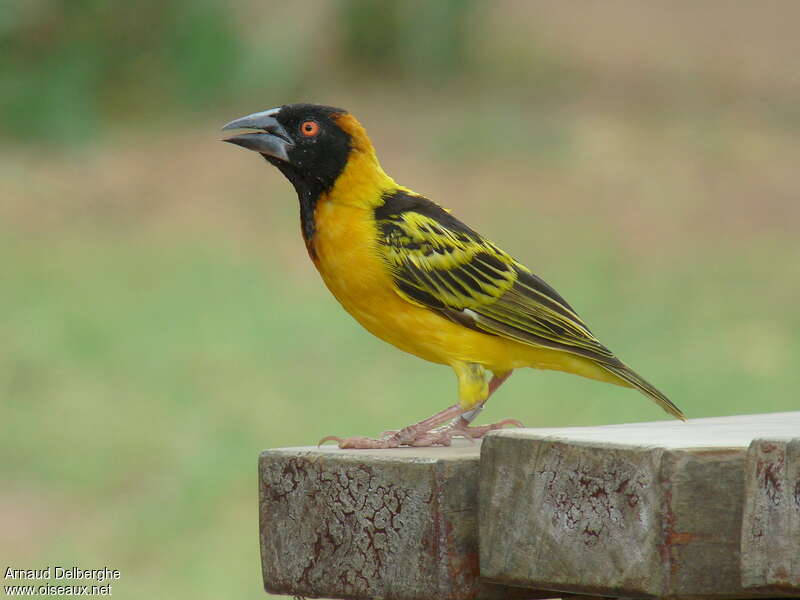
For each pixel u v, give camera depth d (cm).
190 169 2400
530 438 387
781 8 4281
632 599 380
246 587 1035
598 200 2300
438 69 3116
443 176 2402
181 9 2795
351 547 427
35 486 1237
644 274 1945
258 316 1733
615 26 3875
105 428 1352
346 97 2936
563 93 3059
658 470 361
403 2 3122
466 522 409
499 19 3716
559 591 389
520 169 2453
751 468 352
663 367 1539
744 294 1853
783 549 345
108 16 2719
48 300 1772
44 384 1477
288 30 2962
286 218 2183
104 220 2156
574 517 378
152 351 1581
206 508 1190
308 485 437
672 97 3083
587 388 1461
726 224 2203
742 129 2794
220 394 1447
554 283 1889
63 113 2542
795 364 1548
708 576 362
